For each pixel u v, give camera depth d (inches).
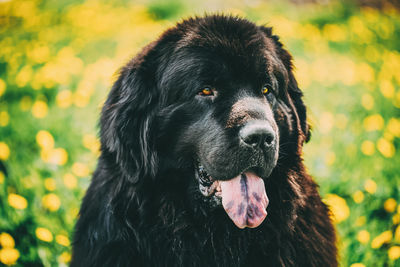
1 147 145.6
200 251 98.0
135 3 400.5
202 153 94.6
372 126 174.2
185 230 97.8
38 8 402.0
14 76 245.3
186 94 96.3
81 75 250.5
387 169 155.0
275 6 390.3
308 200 104.8
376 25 354.6
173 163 98.6
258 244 98.8
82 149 177.2
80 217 105.3
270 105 100.0
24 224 128.1
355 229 127.6
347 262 118.6
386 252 117.3
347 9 401.7
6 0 414.3
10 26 369.7
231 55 95.1
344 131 188.1
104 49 295.3
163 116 98.3
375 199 140.8
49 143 145.3
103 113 103.6
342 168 161.0
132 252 94.2
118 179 96.6
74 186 142.9
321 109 211.0
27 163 160.4
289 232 98.5
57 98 203.6
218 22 101.3
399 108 210.8
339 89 236.5
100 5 394.9
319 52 292.5
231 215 89.6
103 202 98.3
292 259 98.0
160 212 96.3
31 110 205.0
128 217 94.9
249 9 368.8
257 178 92.4
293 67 115.3
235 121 89.9
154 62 102.1
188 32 101.8
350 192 147.0
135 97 98.1
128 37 301.4
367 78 229.3
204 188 97.0
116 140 95.7
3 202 132.1
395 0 456.1
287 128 103.6
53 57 273.0
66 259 119.6
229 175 90.2
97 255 96.0
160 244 96.0
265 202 91.0
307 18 372.2
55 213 135.3
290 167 103.3
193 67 95.7
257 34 101.6
